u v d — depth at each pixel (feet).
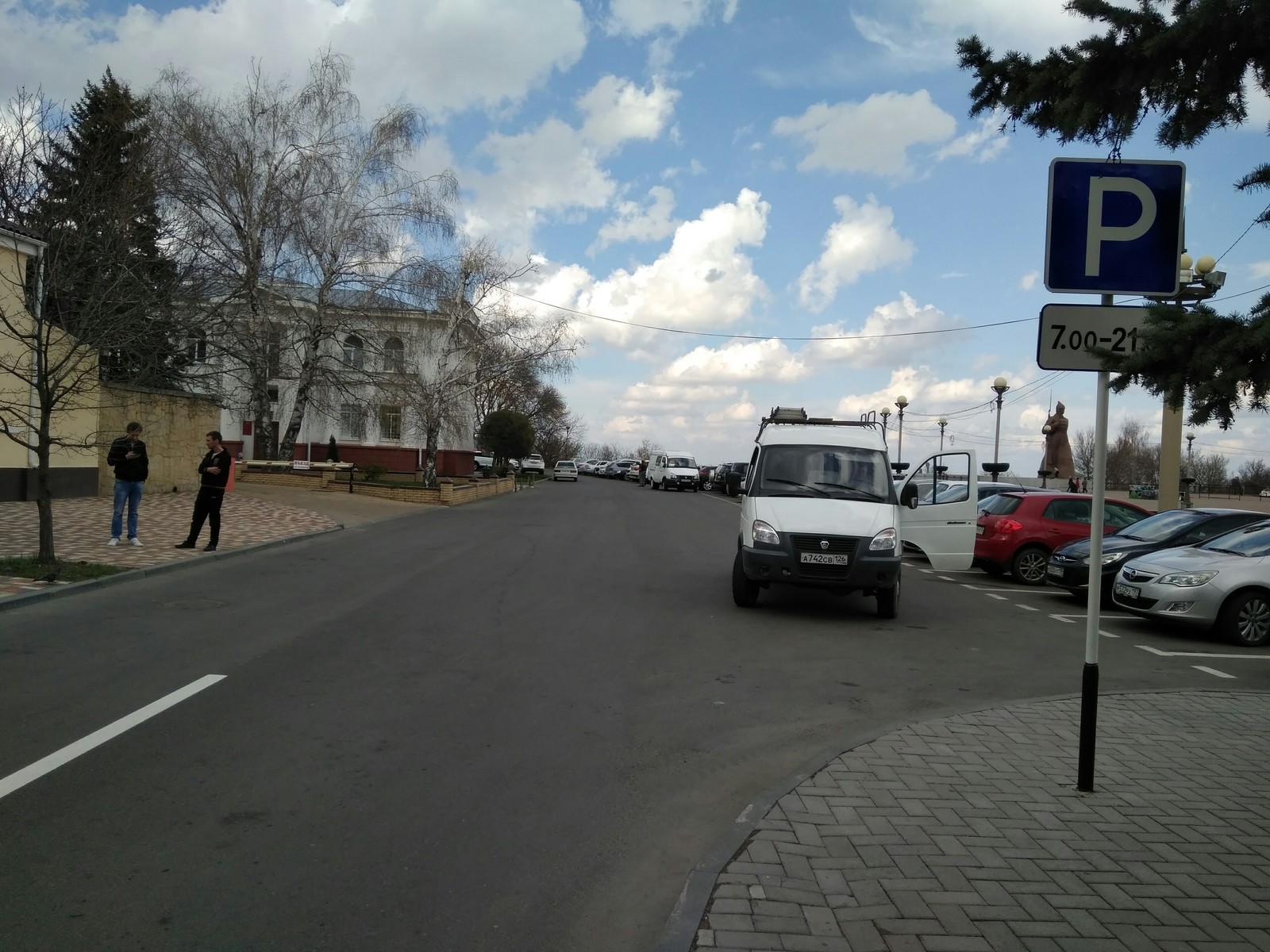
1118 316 16.84
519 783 17.28
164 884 12.67
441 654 27.68
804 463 40.14
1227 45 12.62
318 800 15.96
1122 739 20.89
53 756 17.58
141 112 83.20
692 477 178.29
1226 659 32.07
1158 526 44.24
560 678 25.46
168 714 20.49
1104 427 17.15
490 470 199.82
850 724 22.39
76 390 39.73
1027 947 11.51
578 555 55.72
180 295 69.92
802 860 13.93
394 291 100.83
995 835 15.05
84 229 41.55
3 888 12.41
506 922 12.09
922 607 42.09
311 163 95.30
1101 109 14.12
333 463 114.52
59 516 57.93
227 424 144.77
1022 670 29.12
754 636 32.86
